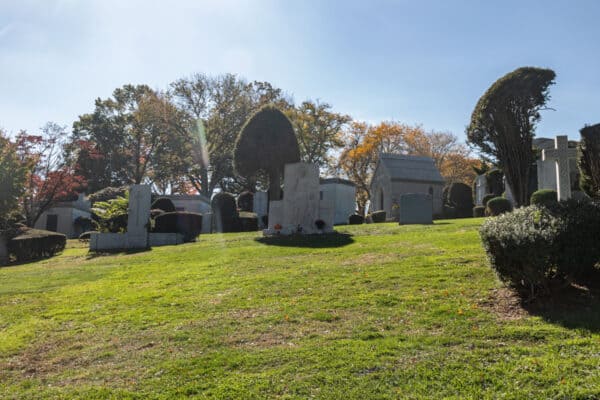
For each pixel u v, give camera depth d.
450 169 64.94
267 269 12.02
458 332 6.19
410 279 9.24
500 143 19.97
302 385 4.96
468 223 20.58
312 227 19.73
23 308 9.80
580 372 4.69
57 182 36.38
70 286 12.07
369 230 20.64
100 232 22.53
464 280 8.75
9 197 23.25
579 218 6.97
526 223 7.20
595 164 11.77
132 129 57.41
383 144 61.34
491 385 4.64
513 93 19.30
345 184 45.62
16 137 33.59
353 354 5.68
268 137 25.50
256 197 36.59
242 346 6.41
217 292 9.77
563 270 6.75
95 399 5.06
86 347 7.02
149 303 9.34
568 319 6.19
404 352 5.63
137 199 20.88
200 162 53.81
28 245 20.61
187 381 5.34
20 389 5.61
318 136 53.75
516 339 5.77
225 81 52.72
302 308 8.01
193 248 18.14
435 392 4.59
